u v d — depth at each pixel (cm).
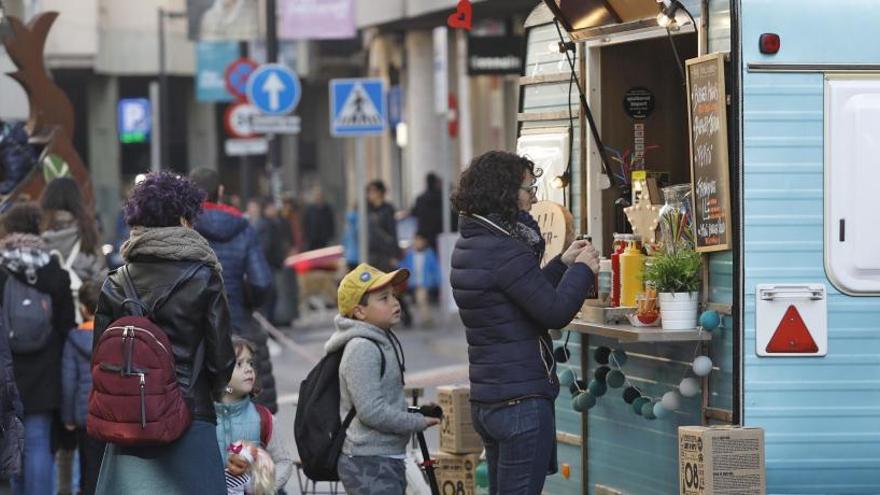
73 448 1251
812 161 841
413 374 2056
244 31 3494
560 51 1003
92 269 1329
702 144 866
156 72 5469
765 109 840
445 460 1075
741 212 837
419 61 3622
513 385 809
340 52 4969
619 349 977
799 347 839
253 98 2783
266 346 1291
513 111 3262
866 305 845
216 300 794
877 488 847
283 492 1002
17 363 1152
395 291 945
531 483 816
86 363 1159
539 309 805
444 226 2698
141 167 5803
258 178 6191
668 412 913
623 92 1017
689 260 869
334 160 6331
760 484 816
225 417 916
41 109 1666
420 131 3631
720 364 860
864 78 845
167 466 787
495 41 2655
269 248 2912
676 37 1009
